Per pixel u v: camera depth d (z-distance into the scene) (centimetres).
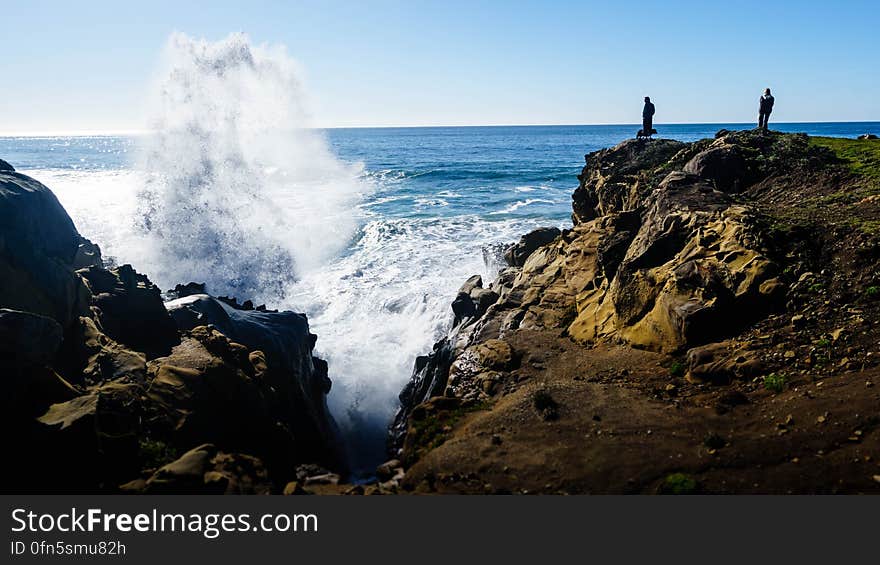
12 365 736
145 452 767
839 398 724
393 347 1722
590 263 1473
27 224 956
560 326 1270
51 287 934
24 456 691
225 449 856
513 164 6944
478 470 731
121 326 1073
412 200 3941
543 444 766
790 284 989
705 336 965
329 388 1451
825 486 599
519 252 1986
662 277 1087
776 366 839
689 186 1392
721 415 769
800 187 1480
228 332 1212
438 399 988
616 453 717
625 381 932
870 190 1299
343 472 1167
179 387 901
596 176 2147
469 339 1350
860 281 953
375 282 2152
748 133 1945
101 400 791
